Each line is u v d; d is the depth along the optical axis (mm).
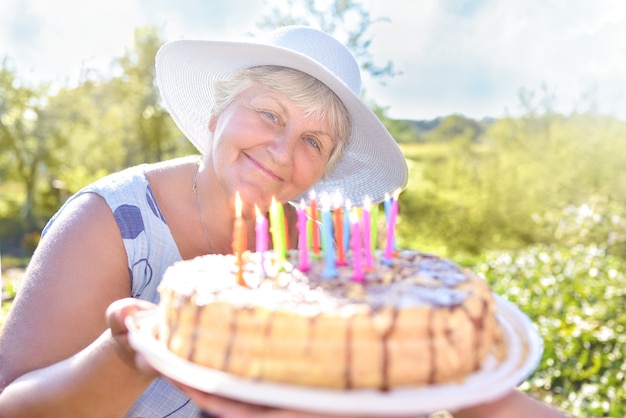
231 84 2375
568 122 20453
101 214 2127
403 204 21250
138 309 1740
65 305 1932
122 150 23438
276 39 2500
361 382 1416
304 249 1849
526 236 20047
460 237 20672
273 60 2297
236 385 1374
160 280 2234
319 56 2451
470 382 1478
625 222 11977
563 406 5781
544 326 6855
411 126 24281
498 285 8562
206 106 2953
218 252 2414
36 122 23078
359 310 1445
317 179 2484
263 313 1457
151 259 2193
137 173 2340
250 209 2330
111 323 1698
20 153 22594
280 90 2262
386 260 1916
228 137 2262
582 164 19359
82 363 1711
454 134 22469
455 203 20906
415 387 1436
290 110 2275
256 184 2271
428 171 21422
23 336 1884
